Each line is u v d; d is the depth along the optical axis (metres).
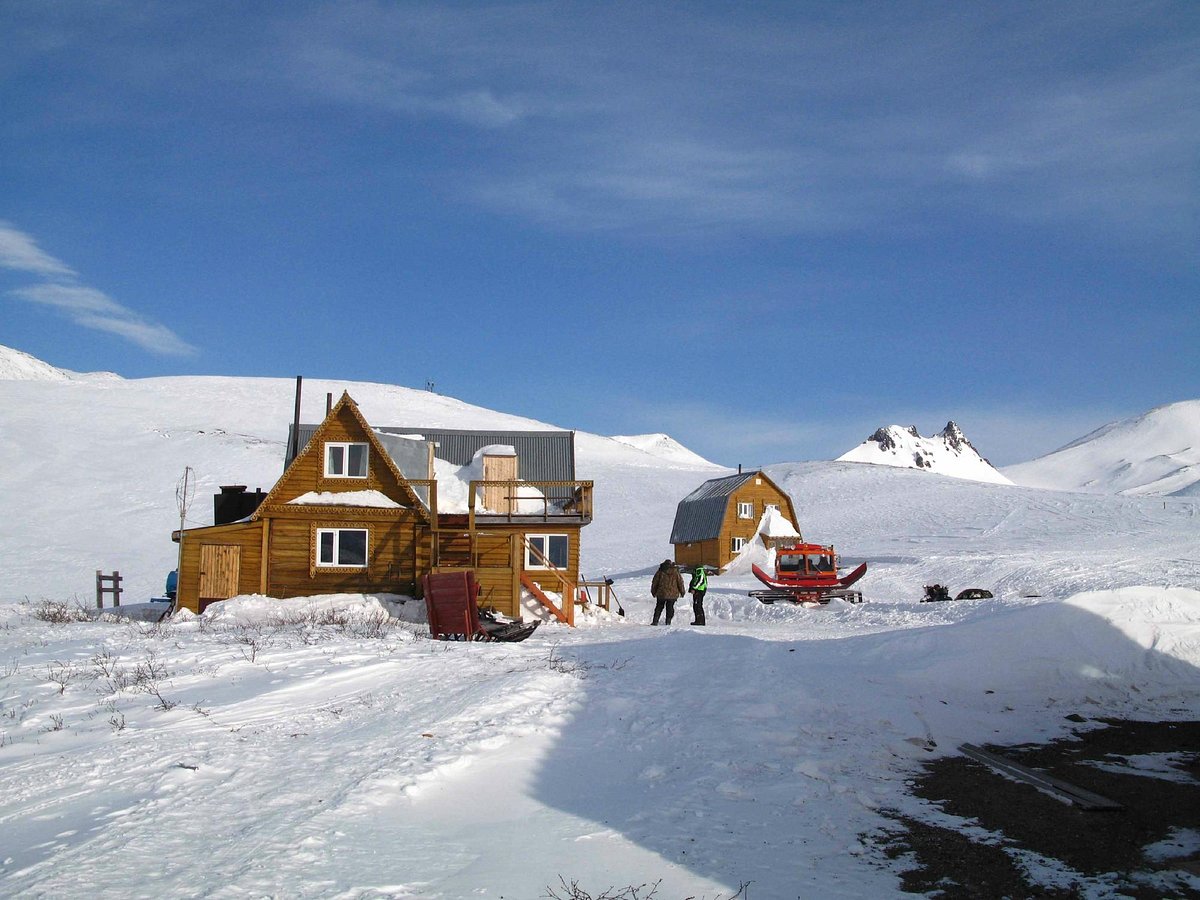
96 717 13.19
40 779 10.20
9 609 32.59
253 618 26.69
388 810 8.53
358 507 29.78
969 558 45.66
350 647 18.16
